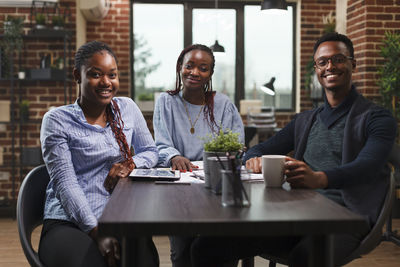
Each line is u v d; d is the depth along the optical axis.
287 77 6.61
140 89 6.53
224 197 1.21
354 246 1.56
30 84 4.92
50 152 1.65
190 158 2.35
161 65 6.53
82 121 1.74
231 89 6.58
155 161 2.00
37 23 4.67
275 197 1.33
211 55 2.43
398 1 4.77
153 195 1.35
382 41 4.65
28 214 1.58
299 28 6.36
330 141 1.83
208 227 1.05
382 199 1.65
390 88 4.45
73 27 5.07
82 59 1.75
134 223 1.04
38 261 1.45
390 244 3.58
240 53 6.54
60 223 1.63
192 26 6.49
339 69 1.84
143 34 6.50
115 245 1.44
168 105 2.43
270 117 6.03
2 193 4.94
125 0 6.10
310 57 6.38
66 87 4.97
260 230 1.06
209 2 6.46
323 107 1.94
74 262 1.41
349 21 5.25
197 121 2.41
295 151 2.01
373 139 1.65
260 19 6.54
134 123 2.00
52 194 1.71
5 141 4.93
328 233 1.07
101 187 1.74
